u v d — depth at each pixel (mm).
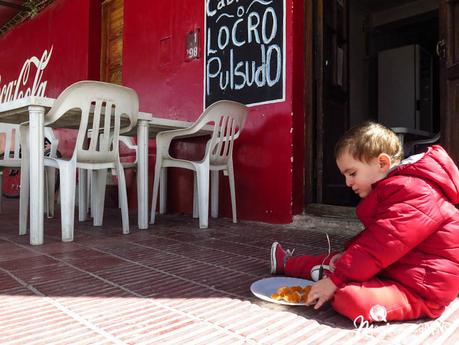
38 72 6512
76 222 3449
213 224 3293
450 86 2771
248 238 2682
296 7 3281
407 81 6059
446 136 2791
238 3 3615
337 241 2580
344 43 4164
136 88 4746
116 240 2598
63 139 5863
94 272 1812
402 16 6387
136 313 1312
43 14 6426
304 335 1150
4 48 7574
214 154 3160
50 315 1289
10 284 1618
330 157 3748
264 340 1114
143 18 4691
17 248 2328
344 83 4141
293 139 3219
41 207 2445
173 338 1119
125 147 4730
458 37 2742
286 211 3209
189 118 4078
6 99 7457
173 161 3254
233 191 3336
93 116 2727
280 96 3262
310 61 3416
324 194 3539
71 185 2549
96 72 5504
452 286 1232
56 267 1895
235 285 1629
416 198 1219
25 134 2729
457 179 1278
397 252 1202
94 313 1309
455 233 1247
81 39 5574
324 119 3594
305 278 1688
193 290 1560
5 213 4129
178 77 4219
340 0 4125
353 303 1206
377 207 1312
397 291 1231
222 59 3744
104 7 5566
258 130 3406
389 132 1380
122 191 2840
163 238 2676
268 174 3322
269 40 3357
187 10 4145
